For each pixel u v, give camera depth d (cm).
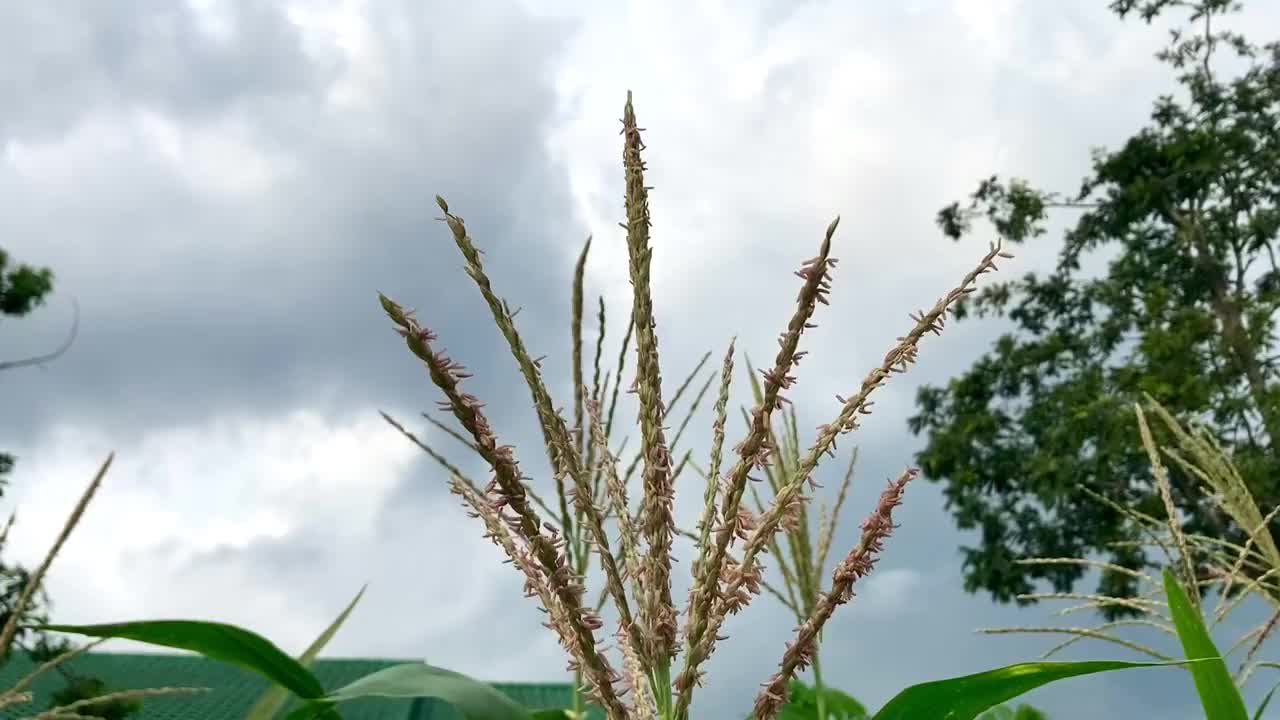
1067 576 1576
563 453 148
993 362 1883
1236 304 1656
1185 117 1883
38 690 816
